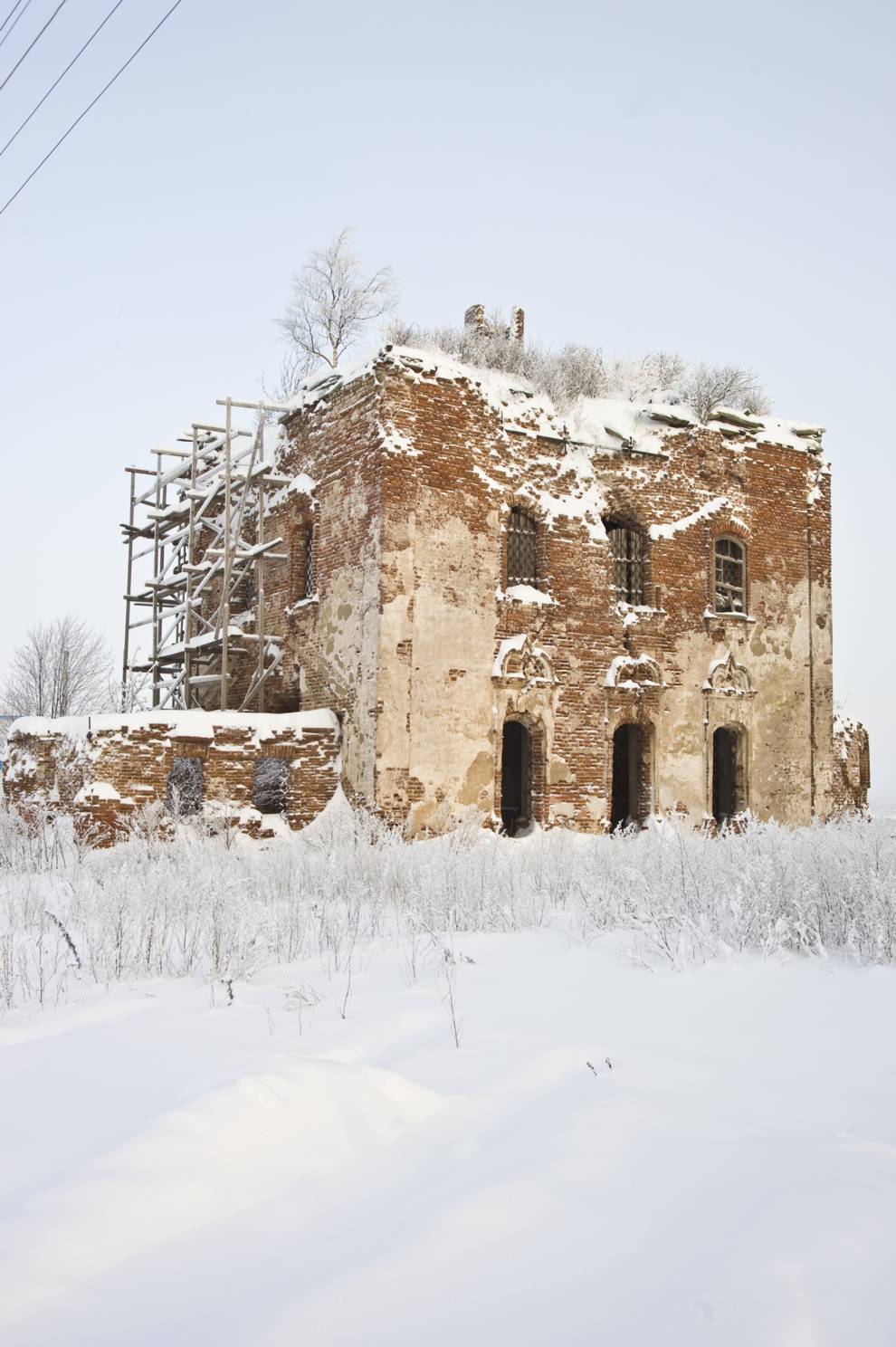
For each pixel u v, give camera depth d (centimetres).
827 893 937
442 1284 297
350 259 3022
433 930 906
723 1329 272
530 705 2016
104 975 790
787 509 2427
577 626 2095
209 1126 388
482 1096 474
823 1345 266
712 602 2280
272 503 2245
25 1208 323
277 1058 480
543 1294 292
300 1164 381
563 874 1241
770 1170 377
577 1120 427
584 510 2144
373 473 1908
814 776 2395
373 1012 644
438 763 1894
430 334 2450
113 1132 402
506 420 2073
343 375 2041
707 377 2441
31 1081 473
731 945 871
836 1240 317
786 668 2378
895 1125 446
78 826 1695
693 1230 329
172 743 1788
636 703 2141
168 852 1369
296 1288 295
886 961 798
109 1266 301
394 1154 404
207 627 2450
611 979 749
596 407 2264
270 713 1977
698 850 1209
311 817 1873
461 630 1948
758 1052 561
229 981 680
